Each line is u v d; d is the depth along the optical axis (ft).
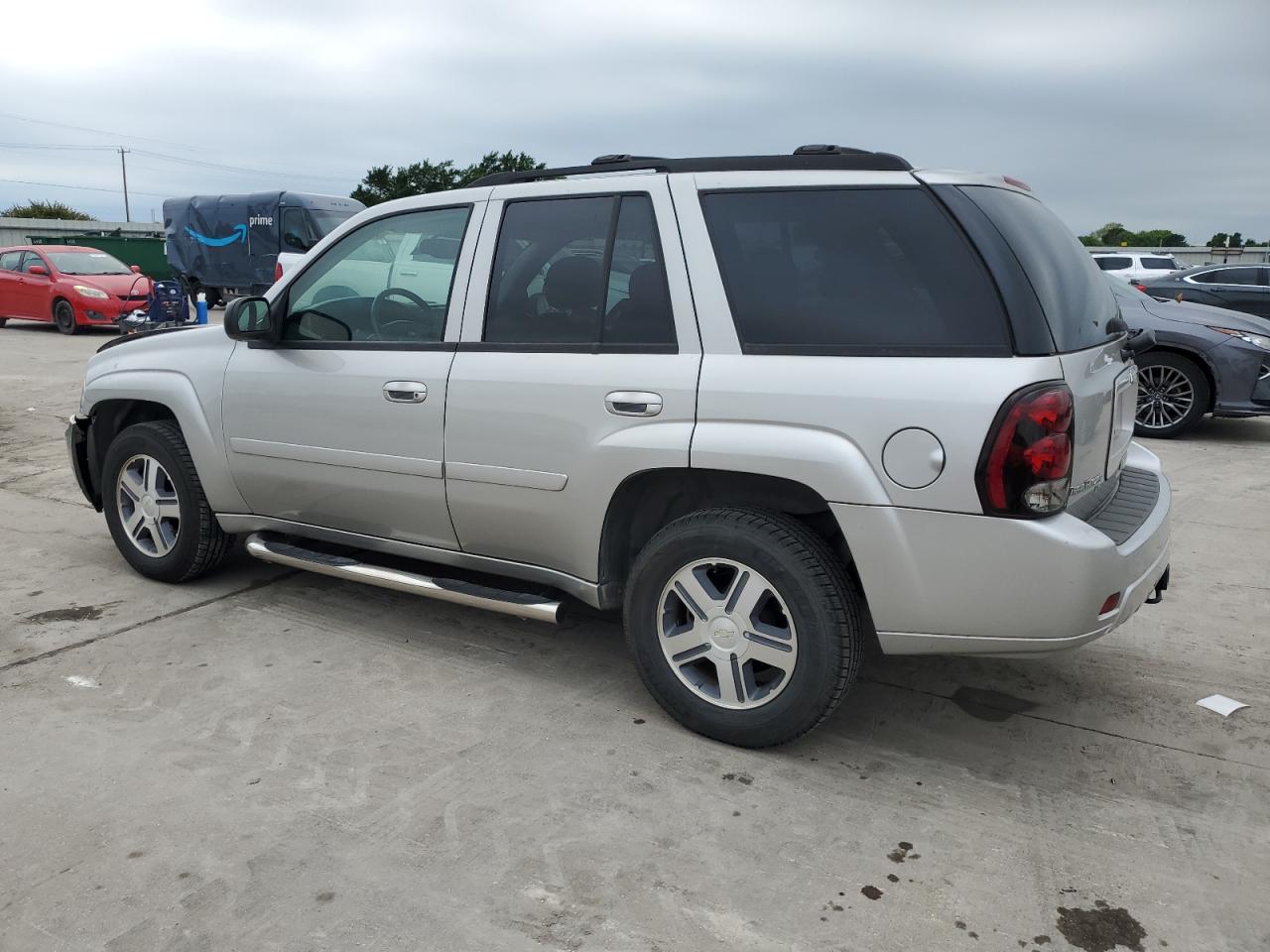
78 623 13.66
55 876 8.16
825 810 9.25
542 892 8.00
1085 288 10.32
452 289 11.64
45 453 25.02
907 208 9.32
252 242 75.20
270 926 7.58
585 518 10.73
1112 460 10.27
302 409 12.73
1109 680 12.22
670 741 10.54
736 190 10.03
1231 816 9.26
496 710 11.21
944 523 8.86
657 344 10.20
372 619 13.94
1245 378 27.37
